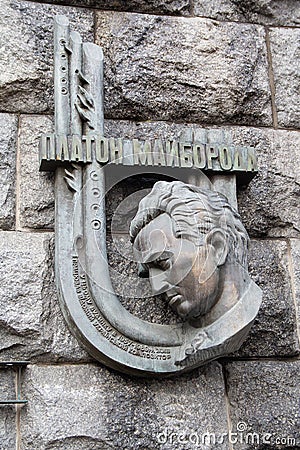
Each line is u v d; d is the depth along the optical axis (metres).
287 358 3.11
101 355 2.87
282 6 3.59
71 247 2.96
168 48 3.38
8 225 3.03
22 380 2.87
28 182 3.08
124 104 3.28
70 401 2.85
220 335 2.89
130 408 2.88
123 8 3.42
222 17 3.50
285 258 3.23
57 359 2.90
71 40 3.20
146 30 3.40
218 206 2.98
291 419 2.99
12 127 3.15
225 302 2.93
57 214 3.00
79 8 3.38
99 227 2.97
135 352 2.88
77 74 3.16
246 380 3.03
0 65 3.20
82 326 2.87
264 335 3.10
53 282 2.97
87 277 2.92
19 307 2.92
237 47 3.46
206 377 2.98
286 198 3.30
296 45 3.54
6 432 2.81
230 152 3.16
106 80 3.29
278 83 3.47
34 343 2.90
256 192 3.28
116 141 3.06
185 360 2.88
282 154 3.36
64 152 3.01
